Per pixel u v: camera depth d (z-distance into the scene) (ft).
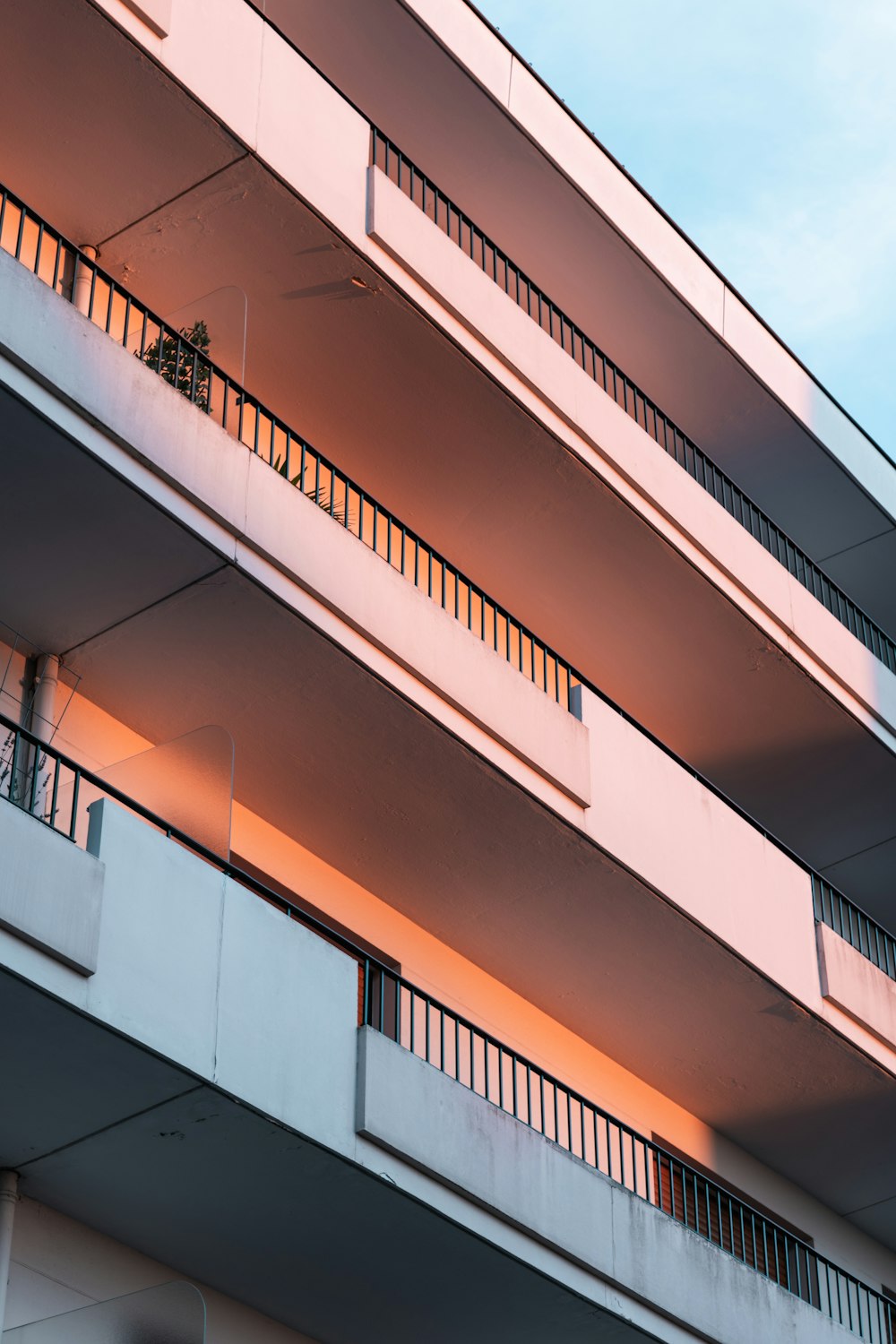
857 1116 58.23
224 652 44.19
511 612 58.08
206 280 49.60
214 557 41.96
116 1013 35.68
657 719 61.87
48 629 43.50
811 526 73.36
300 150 48.08
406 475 54.03
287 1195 40.06
